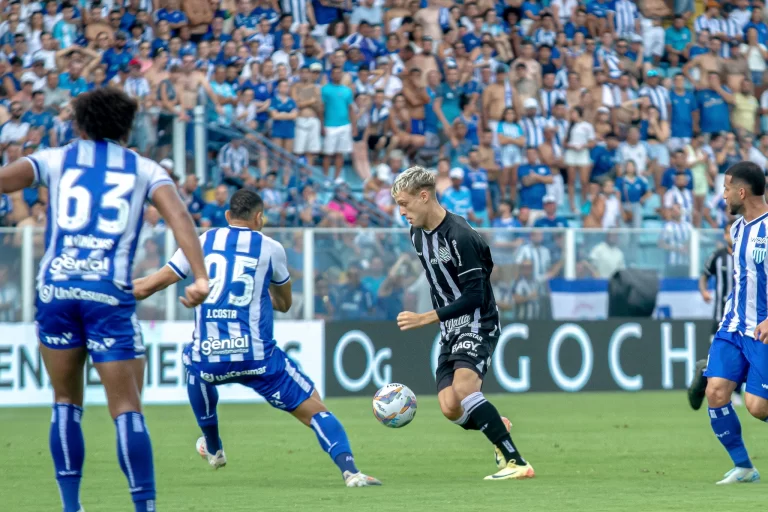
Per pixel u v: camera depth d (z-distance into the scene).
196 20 58.47
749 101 68.44
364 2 63.78
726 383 22.22
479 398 22.56
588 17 67.69
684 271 50.28
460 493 20.20
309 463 26.42
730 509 17.86
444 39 63.50
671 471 24.38
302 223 53.16
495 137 60.38
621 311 49.50
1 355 43.81
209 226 50.72
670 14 70.62
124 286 14.87
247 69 58.28
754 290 21.95
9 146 51.56
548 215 56.72
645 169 63.53
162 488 21.58
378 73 60.78
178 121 51.72
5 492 21.28
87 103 15.11
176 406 44.09
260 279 22.16
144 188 15.01
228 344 21.86
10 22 56.16
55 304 14.76
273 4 61.12
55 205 14.91
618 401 45.25
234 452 28.89
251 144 53.41
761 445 30.05
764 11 72.56
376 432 34.25
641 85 68.00
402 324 22.08
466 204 56.88
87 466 25.48
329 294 47.19
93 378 44.56
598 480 22.52
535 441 31.09
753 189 21.94
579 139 61.84
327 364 46.78
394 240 47.88
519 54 65.44
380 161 59.72
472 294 22.00
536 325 48.78
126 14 57.44
